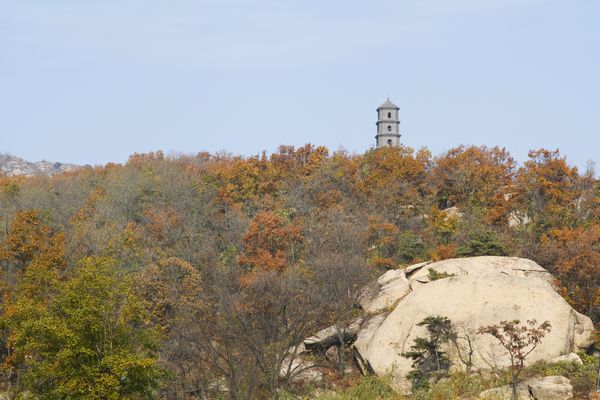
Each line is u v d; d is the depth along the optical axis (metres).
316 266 132.00
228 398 105.38
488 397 95.19
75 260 141.38
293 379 113.50
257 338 110.69
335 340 122.69
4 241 145.62
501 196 183.75
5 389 119.12
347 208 189.00
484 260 131.00
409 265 147.88
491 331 100.06
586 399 91.88
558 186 182.88
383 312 124.81
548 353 104.00
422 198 199.38
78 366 89.56
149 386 97.00
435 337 108.31
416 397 99.50
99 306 91.25
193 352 108.25
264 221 159.00
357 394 103.06
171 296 124.50
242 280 128.12
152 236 167.00
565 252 136.50
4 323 108.94
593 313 127.00
